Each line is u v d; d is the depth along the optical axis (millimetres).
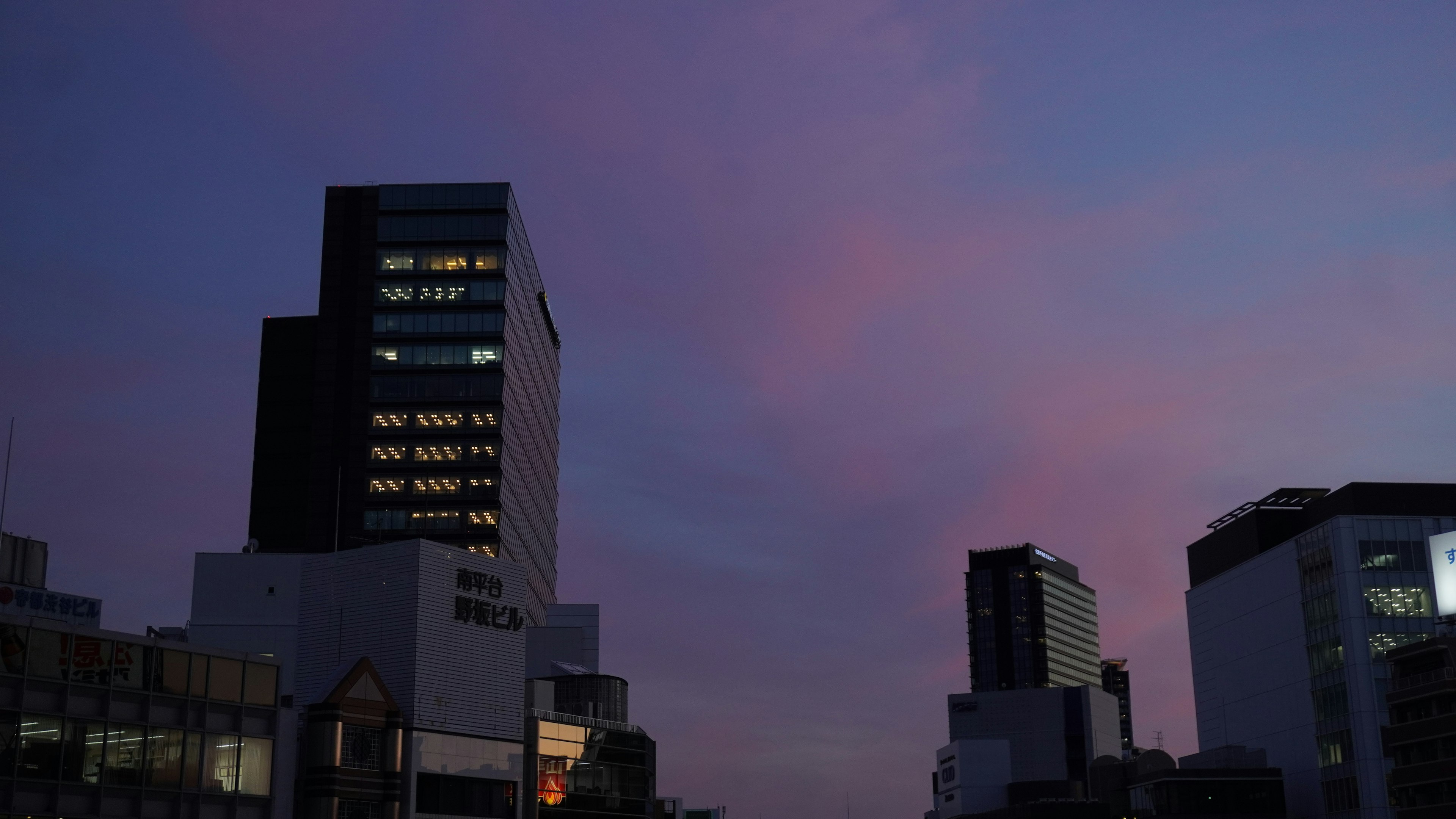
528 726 122875
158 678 85562
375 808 103812
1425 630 182500
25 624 78688
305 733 101688
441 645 113500
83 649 81438
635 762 135500
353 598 115438
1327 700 188500
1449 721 141750
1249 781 198125
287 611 170375
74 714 80125
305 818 99375
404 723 108688
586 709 150375
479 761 114812
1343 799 183125
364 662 105750
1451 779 141125
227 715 89812
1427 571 185125
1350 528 187750
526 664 196125
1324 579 191000
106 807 80938
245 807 89688
